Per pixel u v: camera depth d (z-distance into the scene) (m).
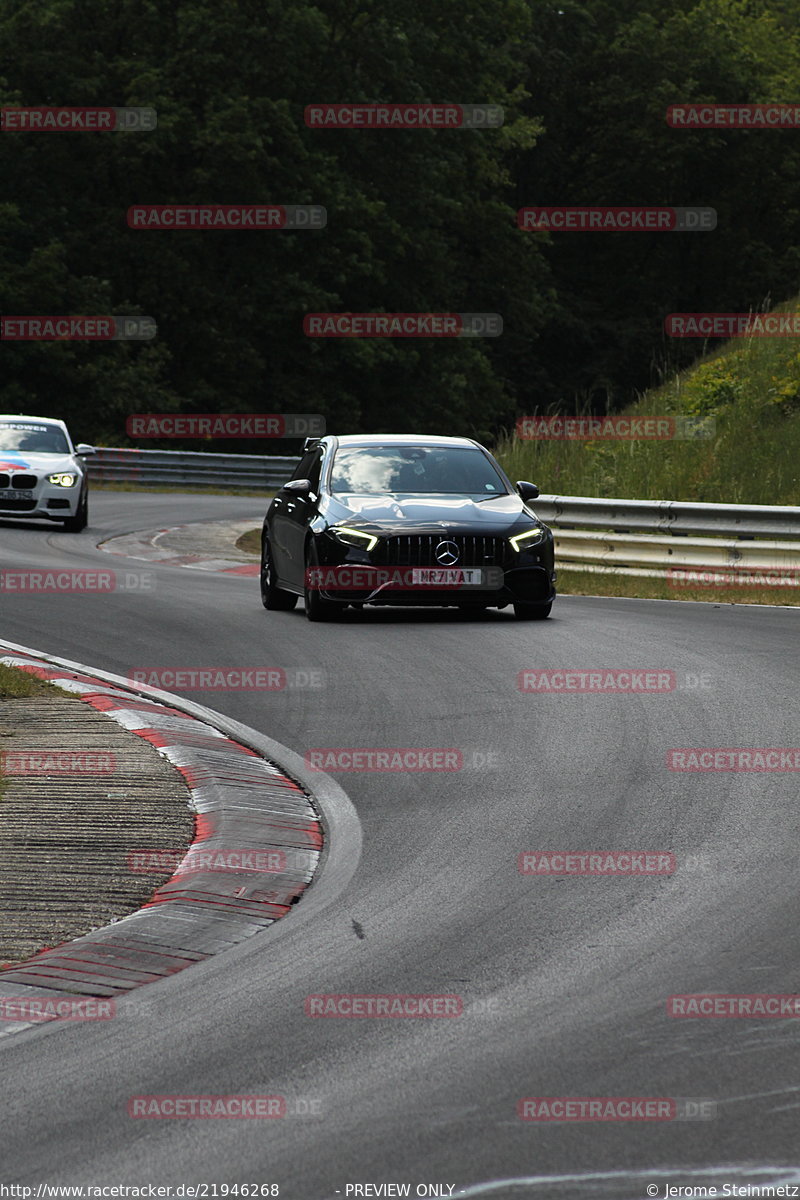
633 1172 14.16
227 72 184.88
